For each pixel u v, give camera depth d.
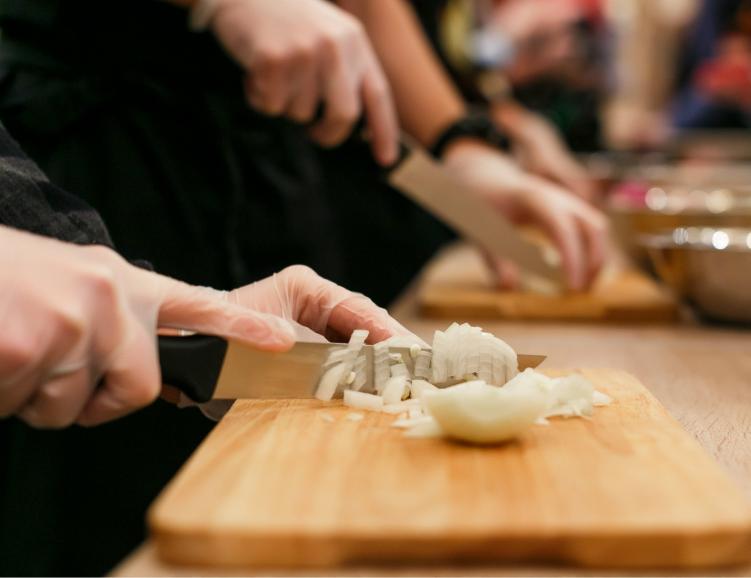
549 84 2.47
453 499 0.58
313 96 1.05
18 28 1.00
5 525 0.98
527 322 1.15
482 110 1.85
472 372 0.74
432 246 1.96
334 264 1.32
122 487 1.02
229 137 1.07
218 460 0.63
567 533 0.55
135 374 0.65
